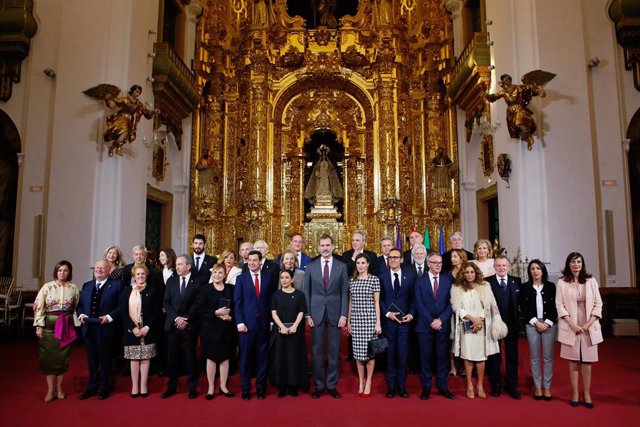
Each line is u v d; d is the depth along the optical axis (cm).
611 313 935
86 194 956
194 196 1491
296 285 639
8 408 527
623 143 988
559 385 604
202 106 1538
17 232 984
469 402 544
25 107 1027
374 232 1534
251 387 610
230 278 668
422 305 570
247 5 1636
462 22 1449
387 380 571
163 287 633
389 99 1541
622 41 1001
